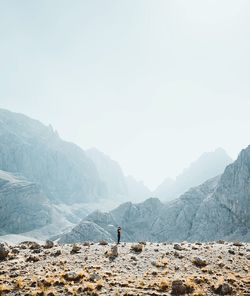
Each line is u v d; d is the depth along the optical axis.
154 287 21.31
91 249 31.39
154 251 30.84
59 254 29.20
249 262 28.38
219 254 30.28
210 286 22.03
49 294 19.47
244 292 21.38
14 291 19.77
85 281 21.84
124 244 35.25
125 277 23.02
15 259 27.23
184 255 29.38
